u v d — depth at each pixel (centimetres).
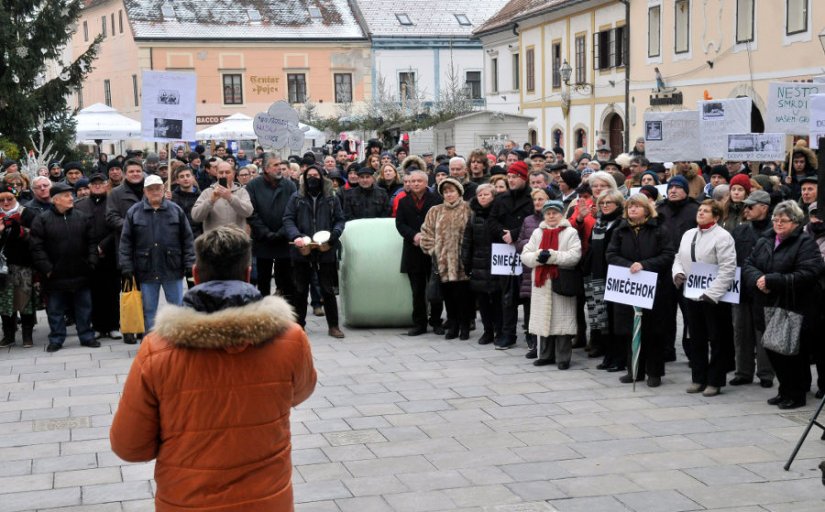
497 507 623
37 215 1125
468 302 1150
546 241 987
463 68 5781
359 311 1216
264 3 5672
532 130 4294
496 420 816
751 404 860
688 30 3014
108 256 1171
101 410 868
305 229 1166
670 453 725
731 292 871
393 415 834
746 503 625
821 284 837
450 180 1127
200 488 375
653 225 912
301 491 656
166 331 373
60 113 2861
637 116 3369
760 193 903
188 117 1323
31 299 1144
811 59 2445
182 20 5484
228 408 376
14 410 870
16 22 2794
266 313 378
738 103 1388
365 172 1324
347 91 5628
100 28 6044
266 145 1647
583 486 658
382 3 5847
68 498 656
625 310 923
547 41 4100
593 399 880
